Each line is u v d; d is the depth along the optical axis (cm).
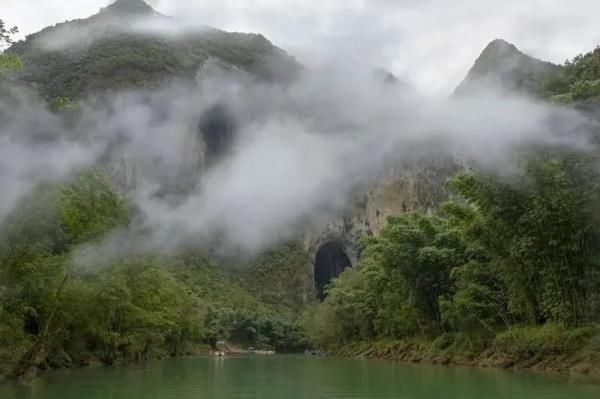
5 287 2981
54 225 3023
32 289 3272
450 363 4572
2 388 2658
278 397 2223
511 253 3488
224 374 3688
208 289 14475
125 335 5362
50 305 3509
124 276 4344
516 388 2378
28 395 2342
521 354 3606
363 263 7444
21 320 3303
